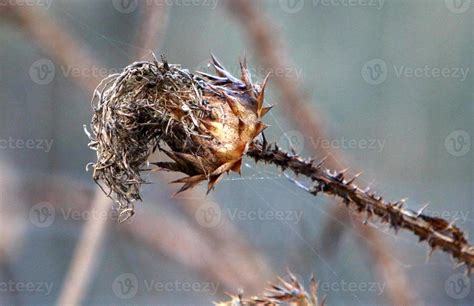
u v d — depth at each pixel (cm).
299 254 64
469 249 43
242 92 42
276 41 52
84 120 133
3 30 59
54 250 111
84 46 54
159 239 60
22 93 134
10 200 76
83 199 73
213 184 41
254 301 42
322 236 62
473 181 146
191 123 41
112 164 42
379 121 148
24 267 110
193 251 59
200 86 42
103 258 109
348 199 43
